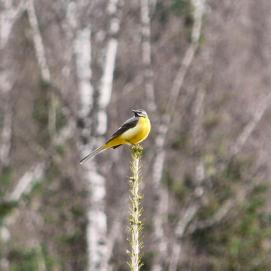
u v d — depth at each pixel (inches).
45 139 919.0
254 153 941.8
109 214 826.8
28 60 944.3
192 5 942.4
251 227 838.5
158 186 820.6
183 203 887.1
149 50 895.1
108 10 756.0
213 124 940.6
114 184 843.4
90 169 677.3
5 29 936.9
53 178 846.5
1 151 921.5
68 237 808.3
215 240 856.9
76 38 736.3
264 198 867.4
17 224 818.2
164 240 834.2
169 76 952.9
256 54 1053.8
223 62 999.0
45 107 911.0
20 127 932.0
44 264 768.3
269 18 1064.8
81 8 802.2
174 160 914.1
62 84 874.8
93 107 696.4
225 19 997.8
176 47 962.7
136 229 210.8
